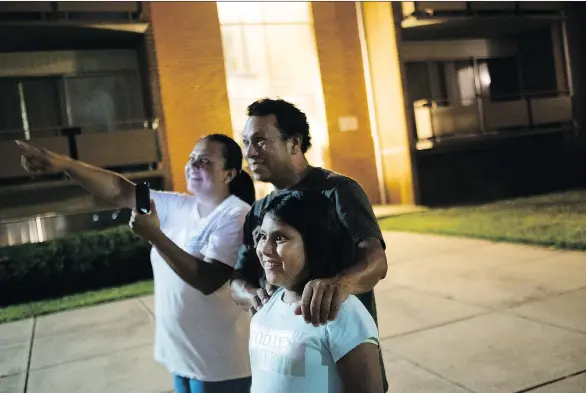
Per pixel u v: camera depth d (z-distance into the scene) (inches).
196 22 506.0
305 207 59.1
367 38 589.3
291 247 58.2
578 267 244.4
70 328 241.8
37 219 419.5
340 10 585.3
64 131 452.8
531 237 314.5
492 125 578.2
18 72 455.2
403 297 232.2
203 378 89.7
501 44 639.8
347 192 74.2
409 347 172.9
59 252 318.3
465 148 591.5
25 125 458.6
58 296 318.7
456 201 587.8
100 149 434.0
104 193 82.7
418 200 557.6
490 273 253.9
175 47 498.0
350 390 55.4
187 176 96.8
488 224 386.6
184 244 95.4
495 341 168.4
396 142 571.2
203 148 94.7
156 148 454.9
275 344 59.5
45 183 419.5
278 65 571.8
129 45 483.2
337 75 582.9
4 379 183.2
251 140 80.5
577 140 631.2
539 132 600.4
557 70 621.9
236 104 552.1
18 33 417.7
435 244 341.4
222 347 89.6
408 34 577.6
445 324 190.9
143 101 484.4
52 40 445.1
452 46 608.4
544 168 627.2
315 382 56.4
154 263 97.0
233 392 91.0
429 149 569.0
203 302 89.4
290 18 575.8
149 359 190.1
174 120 496.4
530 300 205.9
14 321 265.4
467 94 621.0
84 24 418.6
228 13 550.9
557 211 409.7
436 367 154.3
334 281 55.8
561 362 147.0
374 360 56.1
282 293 64.0
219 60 514.0
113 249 328.5
